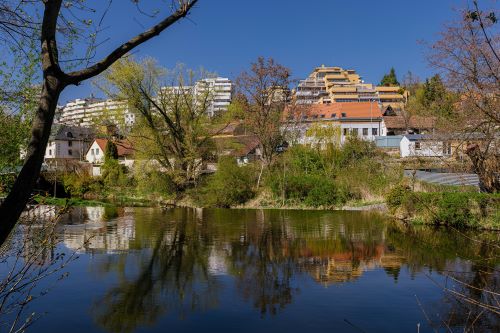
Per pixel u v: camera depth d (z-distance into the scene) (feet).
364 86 390.42
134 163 130.52
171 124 123.85
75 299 30.01
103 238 54.85
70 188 130.31
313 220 76.13
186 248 48.67
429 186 78.48
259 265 40.52
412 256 45.01
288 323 26.40
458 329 25.16
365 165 112.16
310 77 452.35
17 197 8.82
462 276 36.50
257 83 136.36
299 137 147.95
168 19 10.75
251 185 114.62
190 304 29.63
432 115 77.97
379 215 83.30
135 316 27.40
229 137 168.14
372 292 32.40
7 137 24.71
